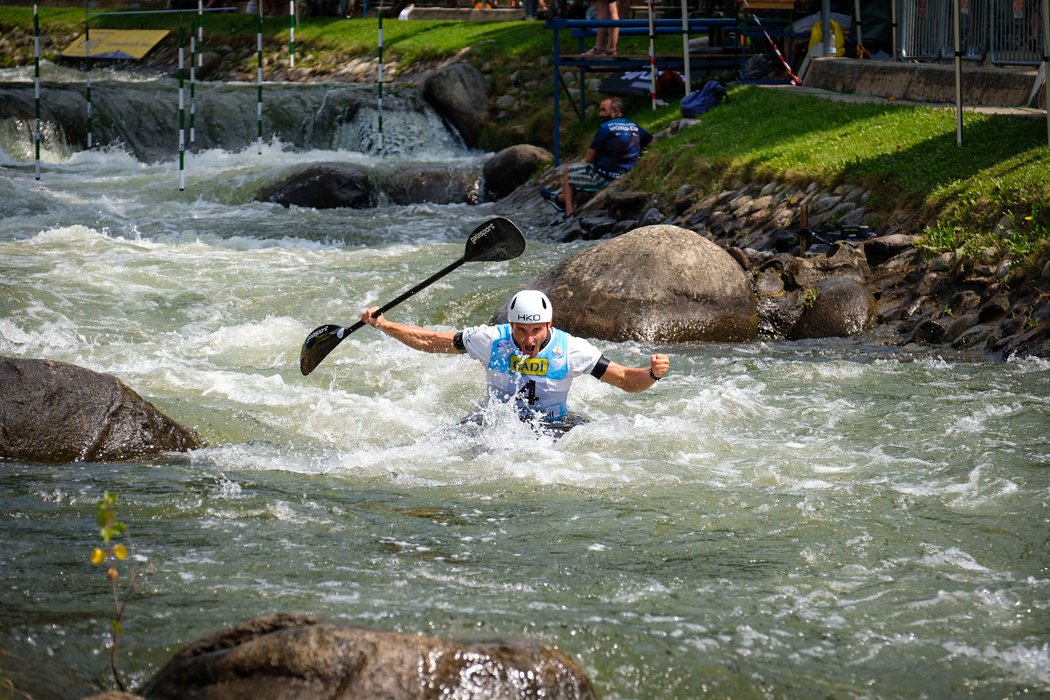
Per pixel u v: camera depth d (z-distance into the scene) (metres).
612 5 40.53
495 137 45.50
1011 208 22.64
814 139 30.02
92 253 28.28
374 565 10.90
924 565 11.09
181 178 38.31
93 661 8.98
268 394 17.36
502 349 15.04
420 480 13.59
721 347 20.98
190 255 28.53
